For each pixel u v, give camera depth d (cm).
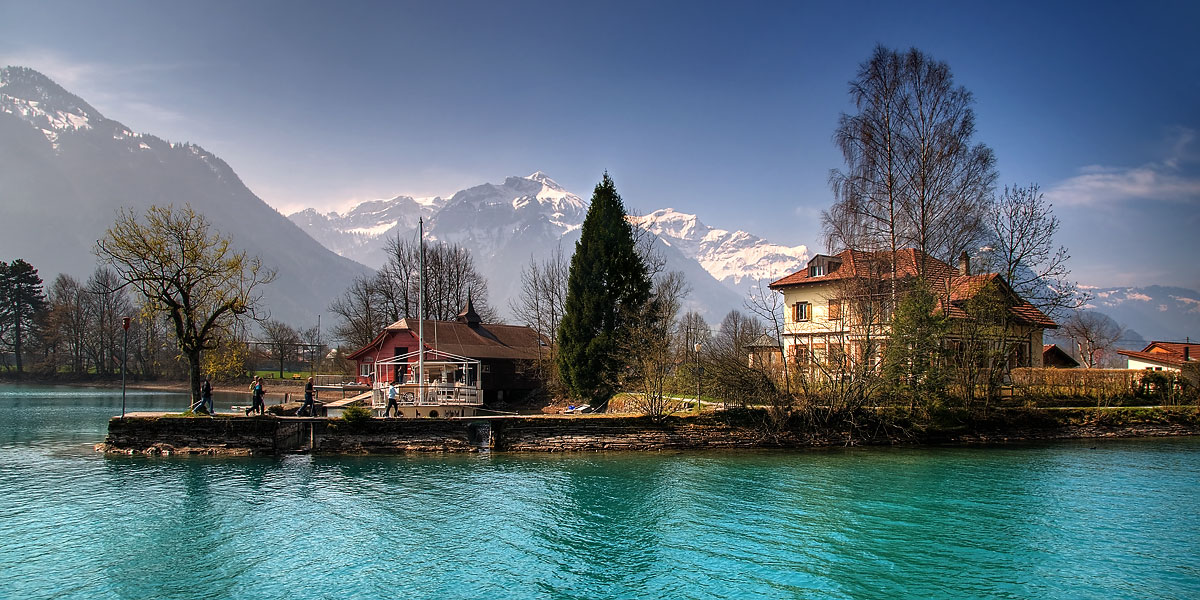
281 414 4594
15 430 5069
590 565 2131
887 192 4394
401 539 2373
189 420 3906
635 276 5412
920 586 1961
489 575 2050
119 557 2173
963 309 4606
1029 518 2591
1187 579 2000
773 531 2458
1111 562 2136
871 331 4475
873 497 2922
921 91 4341
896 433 4334
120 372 12131
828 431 4272
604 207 5400
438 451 3944
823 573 2053
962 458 3834
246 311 4503
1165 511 2691
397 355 6569
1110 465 3625
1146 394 5100
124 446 3875
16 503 2784
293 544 2312
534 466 3616
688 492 3025
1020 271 5334
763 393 4291
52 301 13325
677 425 4159
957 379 4472
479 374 5797
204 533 2419
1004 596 1889
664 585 1972
